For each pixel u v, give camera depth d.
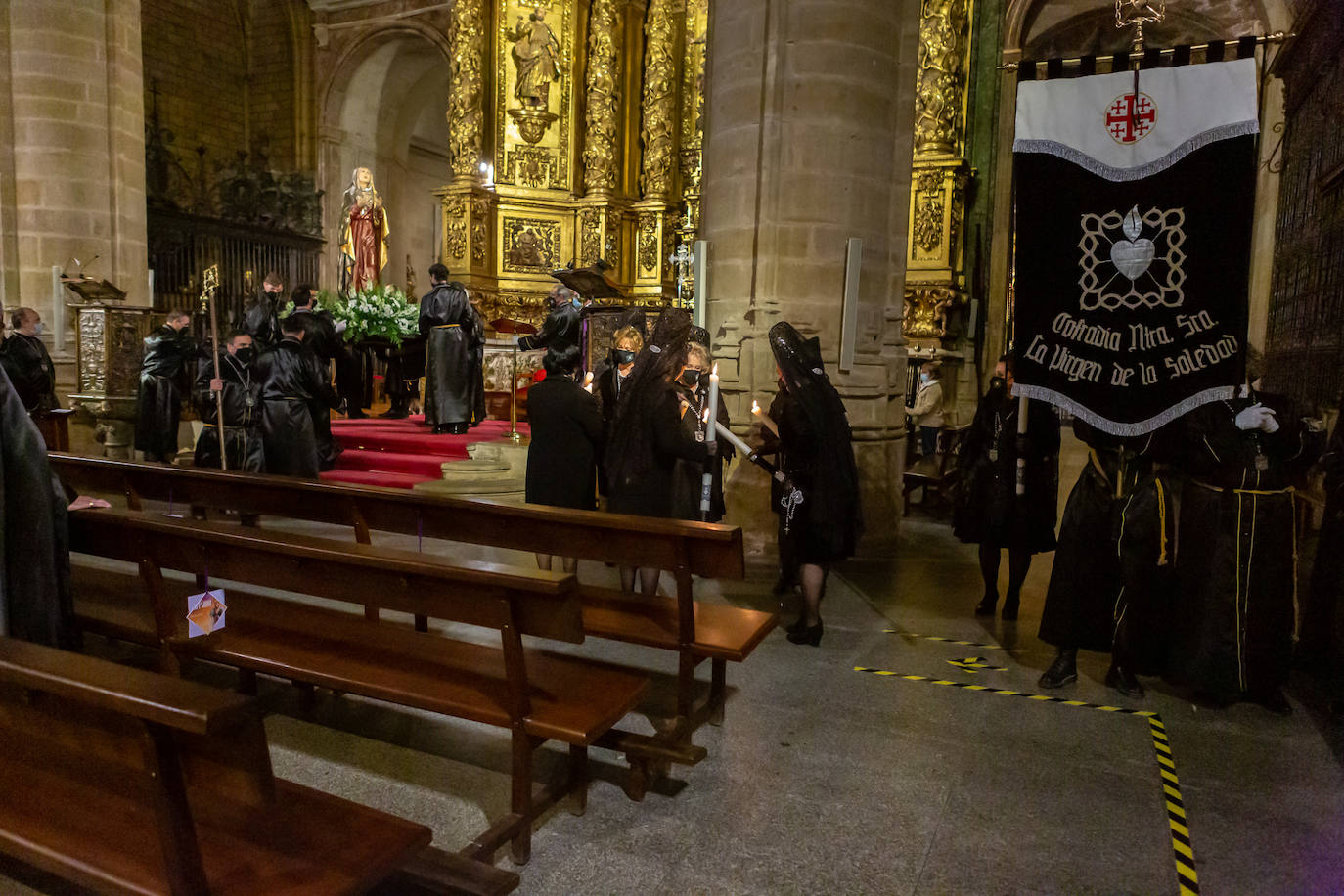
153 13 19.08
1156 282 3.92
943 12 13.62
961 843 2.86
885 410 7.28
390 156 23.20
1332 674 4.37
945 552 7.43
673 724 3.28
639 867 2.69
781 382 4.79
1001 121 14.52
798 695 4.11
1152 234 3.91
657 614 3.65
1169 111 3.86
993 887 2.62
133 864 1.92
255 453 7.54
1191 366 3.88
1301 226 5.65
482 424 11.03
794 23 6.76
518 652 2.61
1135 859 2.79
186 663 4.30
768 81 6.81
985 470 5.60
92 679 1.72
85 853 1.96
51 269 11.23
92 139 11.38
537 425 5.02
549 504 4.95
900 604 5.77
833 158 6.80
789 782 3.25
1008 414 5.37
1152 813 3.08
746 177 6.99
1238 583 3.97
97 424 10.33
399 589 2.77
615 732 3.14
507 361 14.05
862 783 3.26
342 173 21.69
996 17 14.52
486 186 16.17
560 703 2.75
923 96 13.81
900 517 7.71
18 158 11.19
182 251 18.14
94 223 11.45
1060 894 2.59
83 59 11.23
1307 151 5.56
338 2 20.36
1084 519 4.25
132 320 10.40
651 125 16.61
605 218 16.33
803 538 4.70
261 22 21.22
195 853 1.77
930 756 3.50
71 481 5.32
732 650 3.26
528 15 16.12
